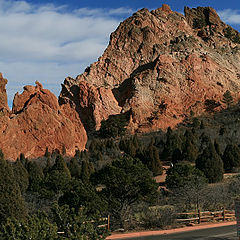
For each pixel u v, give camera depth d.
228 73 125.00
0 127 71.06
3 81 78.25
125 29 144.62
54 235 12.97
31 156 72.31
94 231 14.49
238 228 14.66
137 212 26.48
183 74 118.69
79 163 64.94
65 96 120.69
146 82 116.88
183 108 110.44
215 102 111.12
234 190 36.75
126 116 108.75
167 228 23.25
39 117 75.12
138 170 25.64
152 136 91.50
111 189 25.36
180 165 39.88
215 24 164.50
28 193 34.97
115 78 128.88
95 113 111.19
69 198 23.06
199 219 24.92
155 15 153.75
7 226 12.52
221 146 67.56
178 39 137.88
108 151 73.44
